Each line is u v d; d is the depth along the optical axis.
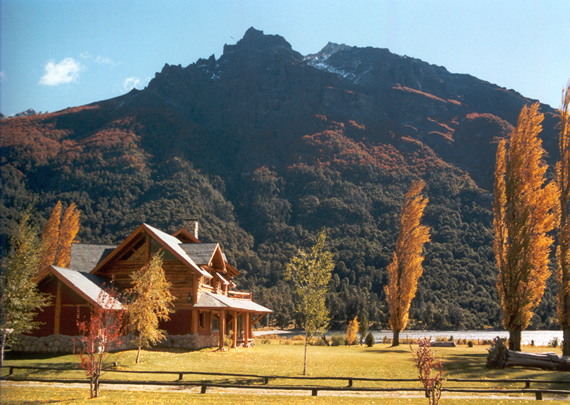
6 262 21.69
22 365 23.20
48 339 27.38
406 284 48.78
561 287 34.34
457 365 28.08
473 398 18.59
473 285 174.75
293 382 21.39
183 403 16.11
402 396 18.86
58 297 28.70
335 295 130.12
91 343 17.27
